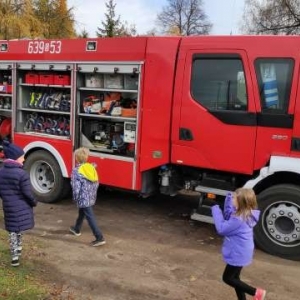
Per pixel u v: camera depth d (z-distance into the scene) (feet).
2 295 13.85
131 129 22.52
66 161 25.00
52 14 99.66
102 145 23.91
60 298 14.28
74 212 24.57
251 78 19.19
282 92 18.67
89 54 23.29
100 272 16.72
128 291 15.28
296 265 18.43
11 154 16.75
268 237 19.27
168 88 20.89
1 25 72.49
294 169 18.34
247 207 13.73
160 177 22.50
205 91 20.18
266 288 16.11
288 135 18.65
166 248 19.69
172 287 15.75
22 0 77.25
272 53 18.83
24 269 16.34
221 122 19.85
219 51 19.80
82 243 19.80
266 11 98.89
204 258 18.67
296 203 18.62
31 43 25.67
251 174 19.53
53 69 24.85
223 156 19.98
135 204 26.66
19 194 16.67
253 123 19.22
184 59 20.52
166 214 24.86
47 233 20.98
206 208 20.68
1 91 27.84
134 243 20.13
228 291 15.57
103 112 23.63
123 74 22.84
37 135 25.99
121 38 22.08
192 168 21.85
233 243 13.79
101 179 23.39
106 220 23.43
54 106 25.75
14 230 16.58
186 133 20.63
